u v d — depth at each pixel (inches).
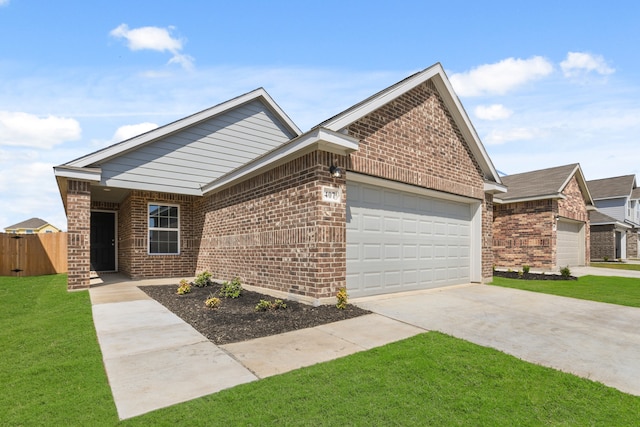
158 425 114.1
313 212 276.5
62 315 262.5
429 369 160.4
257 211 356.2
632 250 1237.7
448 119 402.3
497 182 458.9
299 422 117.3
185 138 479.2
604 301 324.8
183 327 225.6
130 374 154.1
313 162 278.7
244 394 134.2
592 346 200.4
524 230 647.1
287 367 161.3
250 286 364.2
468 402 133.7
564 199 661.9
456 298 327.6
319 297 269.9
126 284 429.4
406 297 324.5
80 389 141.3
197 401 129.5
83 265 381.7
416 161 356.2
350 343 195.2
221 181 414.9
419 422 119.7
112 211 604.4
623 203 1217.4
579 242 783.7
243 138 528.4
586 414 127.6
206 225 487.2
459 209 430.0
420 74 354.9
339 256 282.2
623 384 153.3
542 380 153.3
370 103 304.8
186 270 528.4
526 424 120.6
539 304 308.8
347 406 127.7
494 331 225.3
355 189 311.4
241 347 187.6
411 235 362.3
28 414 122.0
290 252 302.2
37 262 593.9
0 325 249.4
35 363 171.2
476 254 437.7
